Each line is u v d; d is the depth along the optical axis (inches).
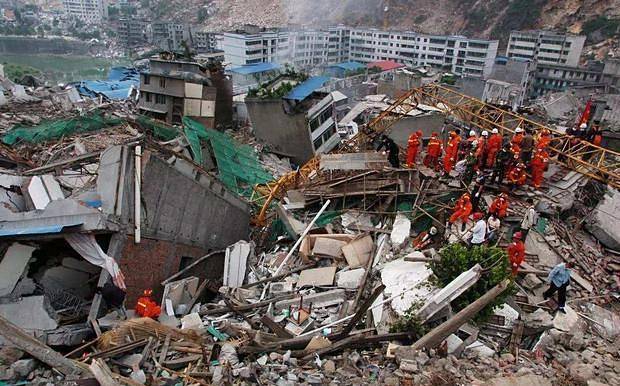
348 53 4471.0
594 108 1630.2
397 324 432.1
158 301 542.9
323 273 571.8
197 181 603.5
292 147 1264.8
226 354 390.0
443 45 3964.1
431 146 800.9
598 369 407.8
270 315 503.5
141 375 348.5
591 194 786.8
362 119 1681.8
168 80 1352.1
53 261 455.5
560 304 502.9
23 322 393.4
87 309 445.4
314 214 740.0
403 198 713.6
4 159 754.2
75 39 6461.6
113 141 972.6
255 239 817.5
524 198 725.9
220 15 6993.1
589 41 4279.0
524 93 3029.0
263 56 3526.1
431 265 503.5
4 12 7263.8
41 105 1304.1
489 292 430.3
